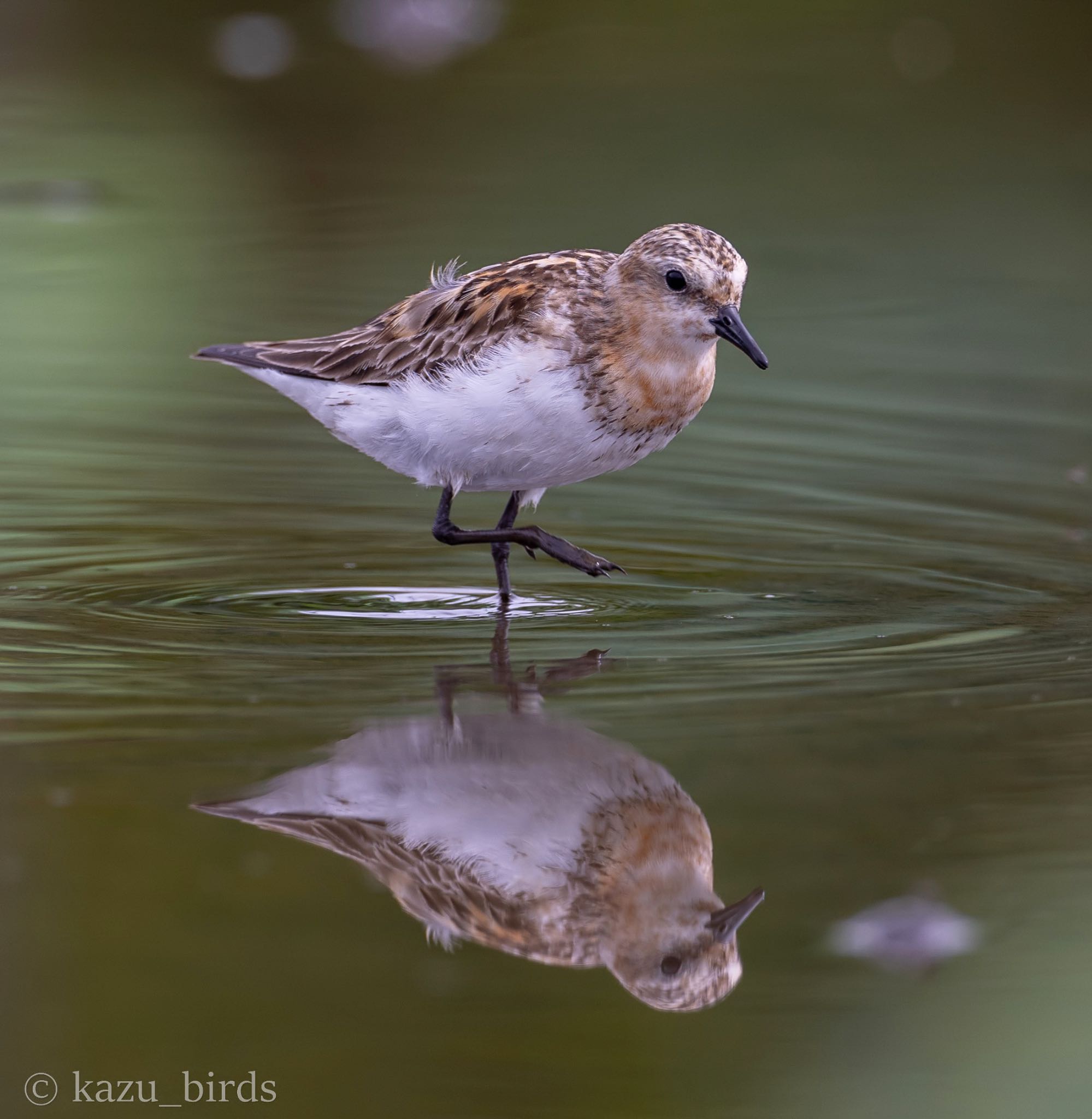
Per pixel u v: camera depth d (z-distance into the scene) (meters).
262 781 8.27
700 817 7.91
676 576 12.36
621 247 20.23
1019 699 9.41
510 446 11.45
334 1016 6.50
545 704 9.36
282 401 17.31
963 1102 6.16
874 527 13.52
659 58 29.12
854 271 20.84
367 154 24.89
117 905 7.15
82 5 29.97
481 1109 6.00
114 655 10.24
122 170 23.84
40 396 16.98
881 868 7.46
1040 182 24.03
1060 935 7.02
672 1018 6.53
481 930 7.10
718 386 17.66
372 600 11.70
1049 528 13.41
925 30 30.42
